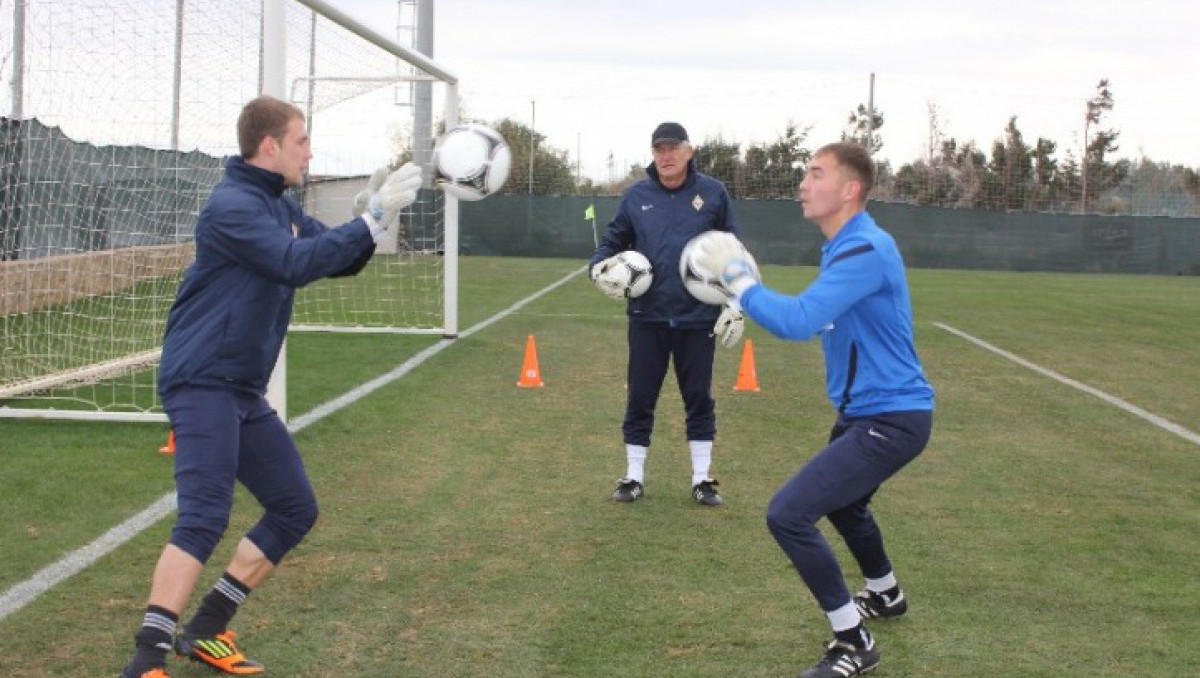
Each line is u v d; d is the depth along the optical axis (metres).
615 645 4.31
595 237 31.98
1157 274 32.38
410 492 6.45
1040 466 7.48
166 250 11.43
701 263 3.96
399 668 4.06
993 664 4.22
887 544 5.68
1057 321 17.20
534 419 8.66
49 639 4.18
